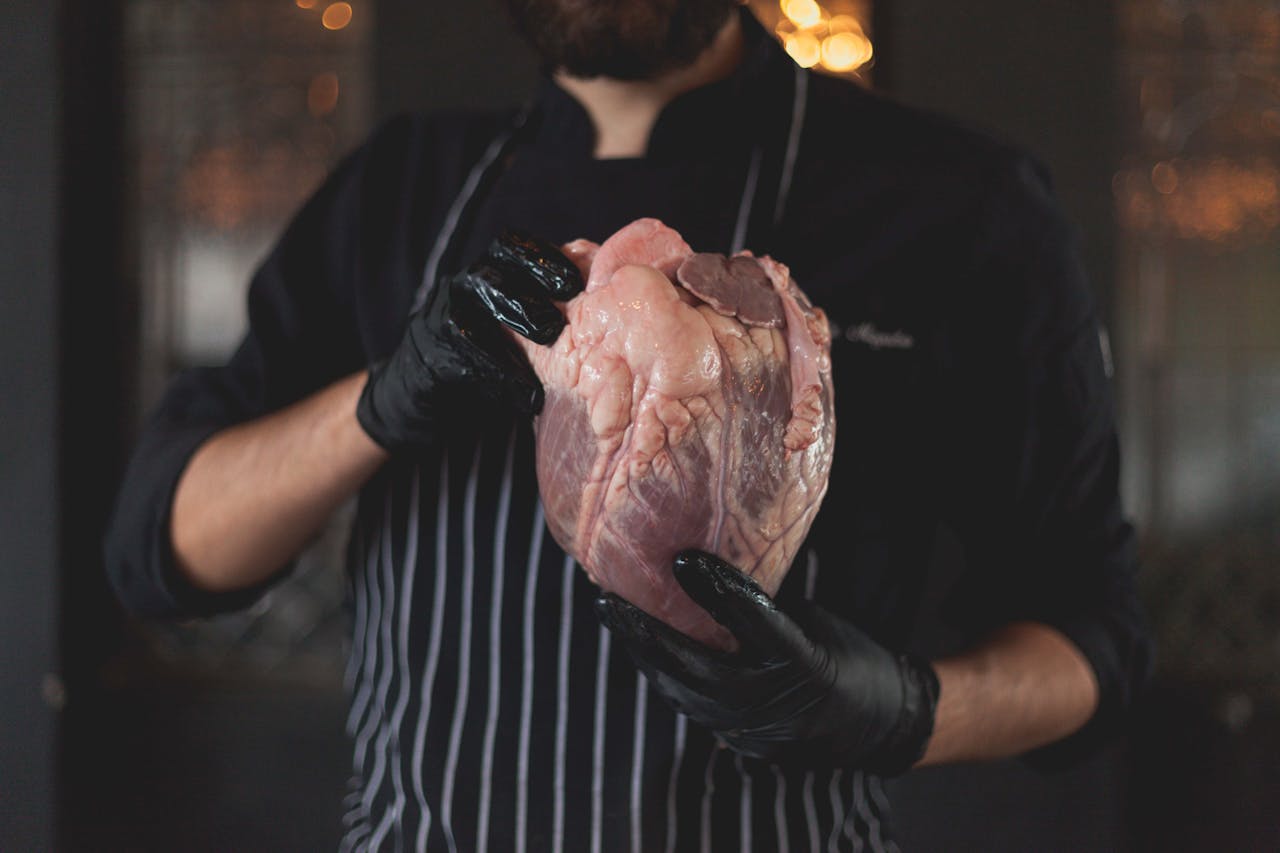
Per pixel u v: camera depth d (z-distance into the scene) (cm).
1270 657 290
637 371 61
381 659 92
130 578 92
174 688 301
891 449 87
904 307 87
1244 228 288
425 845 87
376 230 98
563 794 82
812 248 87
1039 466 91
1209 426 292
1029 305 88
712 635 64
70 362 291
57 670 286
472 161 99
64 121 287
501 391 65
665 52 80
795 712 62
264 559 88
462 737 85
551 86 95
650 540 61
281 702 298
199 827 290
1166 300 290
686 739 80
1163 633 292
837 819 85
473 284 64
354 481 81
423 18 273
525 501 85
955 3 267
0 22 284
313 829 291
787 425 63
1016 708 81
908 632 92
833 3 273
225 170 302
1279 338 289
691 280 64
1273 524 291
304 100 298
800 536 65
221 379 100
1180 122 287
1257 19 283
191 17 299
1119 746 265
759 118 91
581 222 89
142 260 304
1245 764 278
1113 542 93
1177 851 261
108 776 297
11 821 287
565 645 83
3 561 287
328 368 102
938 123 94
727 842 81
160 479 88
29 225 286
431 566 88
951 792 261
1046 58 266
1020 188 90
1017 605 93
